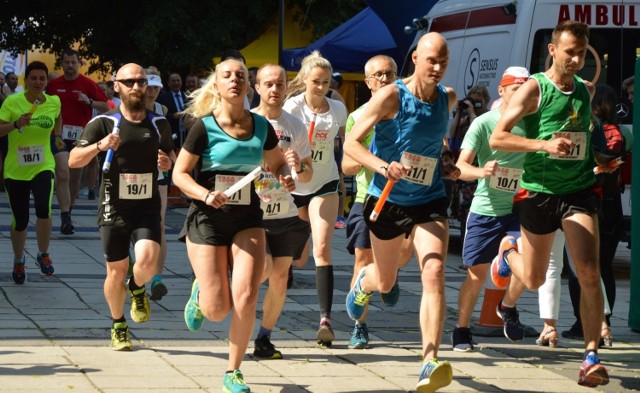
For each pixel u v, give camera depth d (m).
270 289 9.25
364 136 8.15
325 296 9.88
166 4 30.69
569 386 8.62
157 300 11.70
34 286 12.82
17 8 34.41
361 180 10.12
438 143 8.28
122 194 9.38
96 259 15.27
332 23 31.53
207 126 7.86
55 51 35.56
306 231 9.27
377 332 10.66
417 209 8.31
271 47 30.59
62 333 10.05
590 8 15.74
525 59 15.67
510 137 8.15
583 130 8.34
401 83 8.23
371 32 24.48
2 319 10.66
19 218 12.98
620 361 9.70
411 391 8.22
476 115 15.54
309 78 10.39
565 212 8.42
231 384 7.73
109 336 9.97
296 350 9.68
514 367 9.27
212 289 7.77
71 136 18.27
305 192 10.23
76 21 34.00
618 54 15.77
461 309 9.94
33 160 13.20
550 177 8.44
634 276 11.20
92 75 38.56
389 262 8.62
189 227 7.94
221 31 31.17
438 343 7.76
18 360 8.86
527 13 15.68
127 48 33.34
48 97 13.48
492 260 9.94
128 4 32.72
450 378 7.57
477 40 16.83
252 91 16.27
